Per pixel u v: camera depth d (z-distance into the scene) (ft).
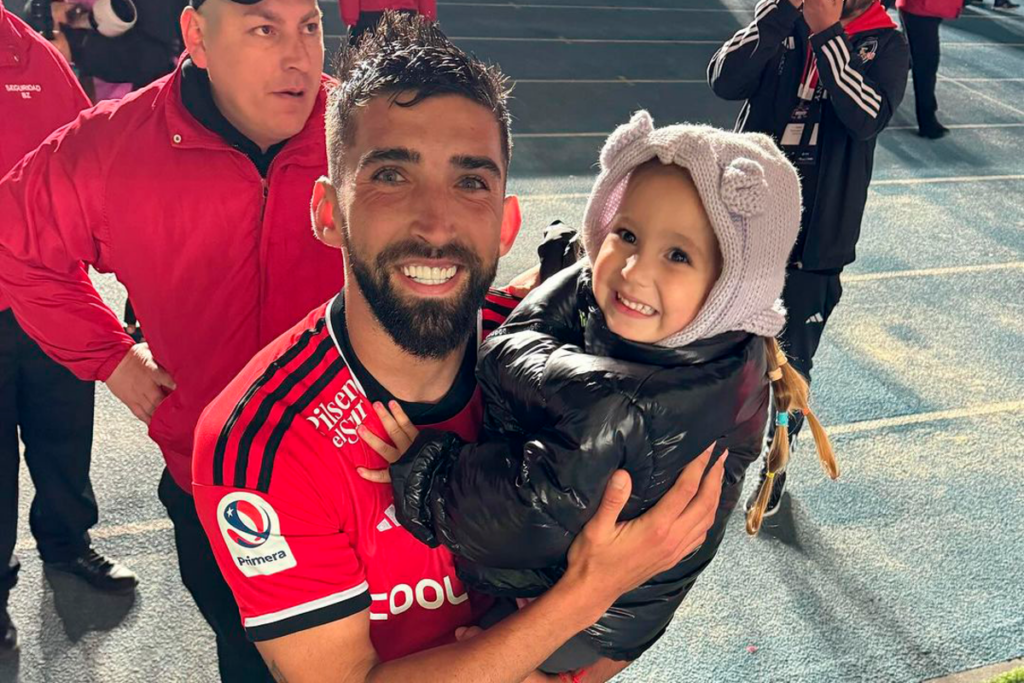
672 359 4.85
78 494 11.74
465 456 4.91
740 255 4.65
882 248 24.34
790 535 14.10
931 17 31.60
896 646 12.25
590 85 35.70
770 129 12.78
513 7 46.06
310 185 7.30
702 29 45.52
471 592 5.68
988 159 31.58
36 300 7.68
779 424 5.72
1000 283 22.86
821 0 11.76
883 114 12.04
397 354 5.10
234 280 7.41
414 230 4.66
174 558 12.83
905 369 18.78
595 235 5.27
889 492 15.17
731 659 11.91
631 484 4.70
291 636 5.04
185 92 7.12
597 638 5.51
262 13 6.56
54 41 17.84
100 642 11.46
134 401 7.89
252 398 5.16
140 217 7.21
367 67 4.86
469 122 4.77
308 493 5.02
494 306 6.28
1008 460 16.20
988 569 13.69
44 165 7.24
